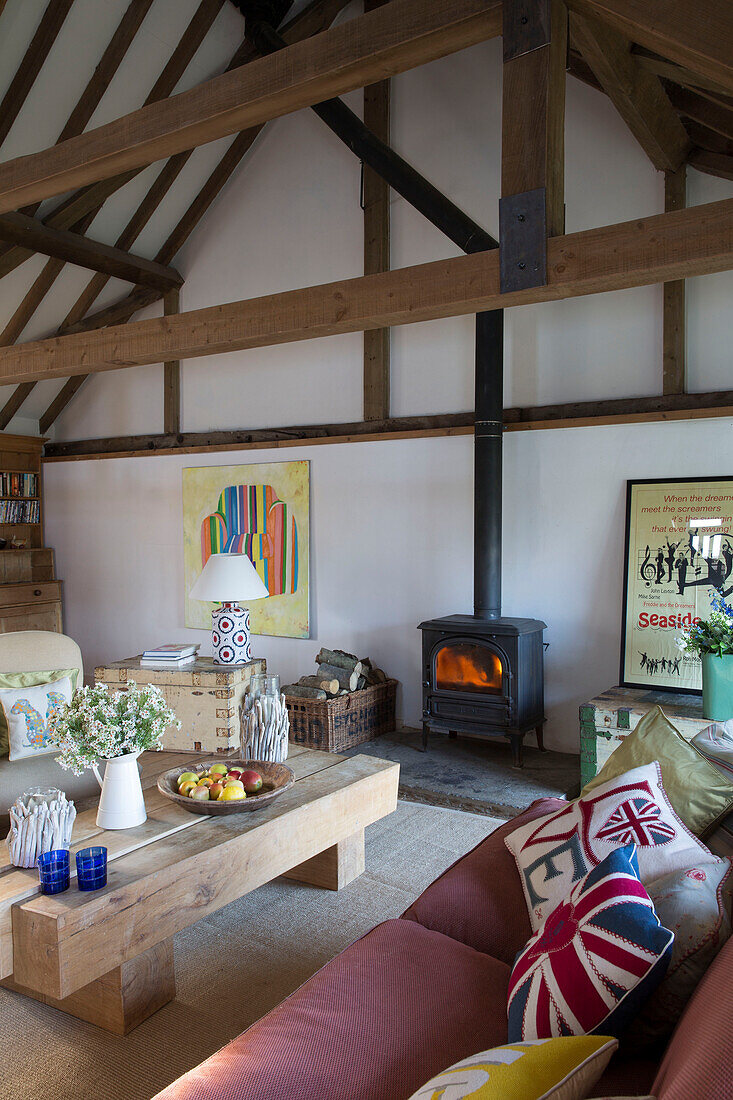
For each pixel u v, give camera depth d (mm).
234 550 6086
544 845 1959
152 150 3070
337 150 5520
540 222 2473
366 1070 1368
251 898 3002
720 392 4191
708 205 2264
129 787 2492
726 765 2059
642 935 1281
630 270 2359
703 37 2008
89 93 4867
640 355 4438
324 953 2596
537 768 4301
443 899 1996
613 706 3783
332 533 5605
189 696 3773
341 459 5551
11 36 4398
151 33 4867
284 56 2691
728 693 3457
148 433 6676
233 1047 1449
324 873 3072
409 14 2469
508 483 4832
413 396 5277
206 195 6051
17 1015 2293
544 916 1729
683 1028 1156
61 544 7207
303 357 5773
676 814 1843
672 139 3996
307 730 4703
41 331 6352
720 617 3547
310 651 5730
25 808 2205
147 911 2105
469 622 4398
